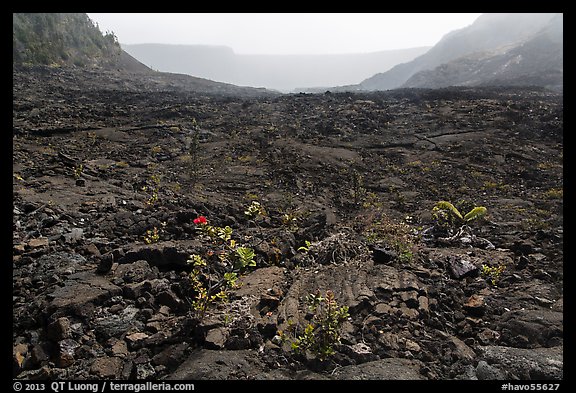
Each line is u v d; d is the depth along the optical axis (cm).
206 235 720
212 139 1739
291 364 414
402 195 1202
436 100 2533
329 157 1538
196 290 514
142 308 486
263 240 750
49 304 450
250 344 443
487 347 463
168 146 1580
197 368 400
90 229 705
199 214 859
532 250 739
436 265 669
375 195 1215
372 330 472
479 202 1123
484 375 409
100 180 1071
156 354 424
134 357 414
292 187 1238
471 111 2178
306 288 570
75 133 1647
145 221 742
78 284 506
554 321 496
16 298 480
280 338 444
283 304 519
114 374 390
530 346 468
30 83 2817
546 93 3041
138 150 1498
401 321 496
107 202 854
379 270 621
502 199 1148
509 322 504
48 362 400
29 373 384
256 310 505
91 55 4803
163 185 1123
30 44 3884
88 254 612
